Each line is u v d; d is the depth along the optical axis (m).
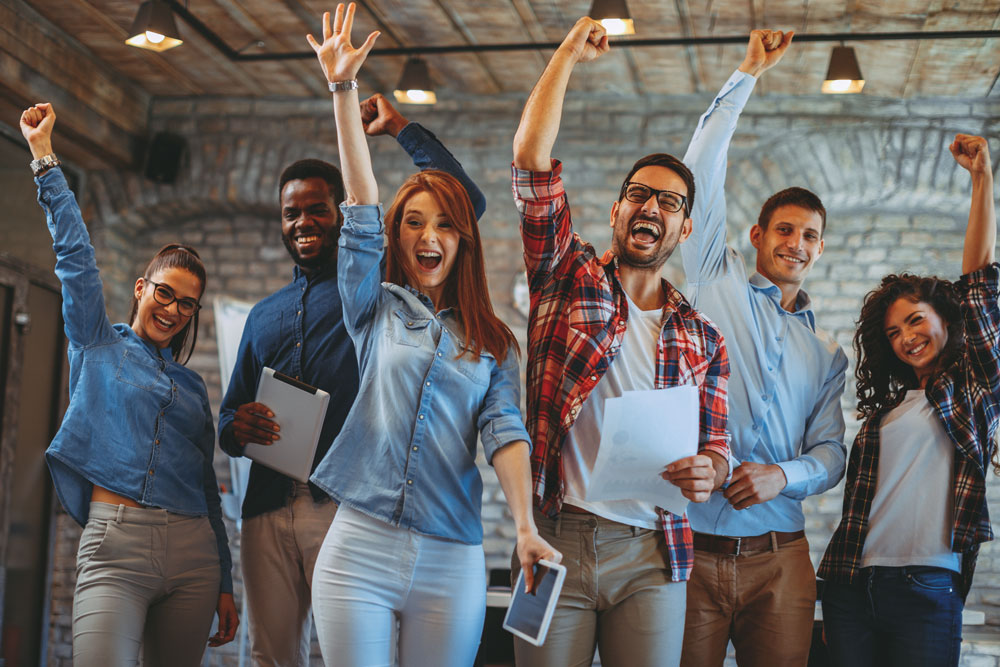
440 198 2.14
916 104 5.53
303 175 2.80
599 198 5.72
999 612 5.30
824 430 2.80
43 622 5.56
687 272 2.78
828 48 5.05
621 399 2.04
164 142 5.93
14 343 5.31
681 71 5.43
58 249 2.57
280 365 2.68
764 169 5.58
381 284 2.17
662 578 2.18
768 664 2.59
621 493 2.13
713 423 2.30
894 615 2.61
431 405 2.05
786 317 2.80
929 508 2.62
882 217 5.71
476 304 2.15
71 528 5.74
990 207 2.73
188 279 2.73
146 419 2.62
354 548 2.00
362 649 1.96
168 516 2.61
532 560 1.89
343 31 2.04
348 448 2.06
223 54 5.32
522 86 5.76
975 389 2.65
